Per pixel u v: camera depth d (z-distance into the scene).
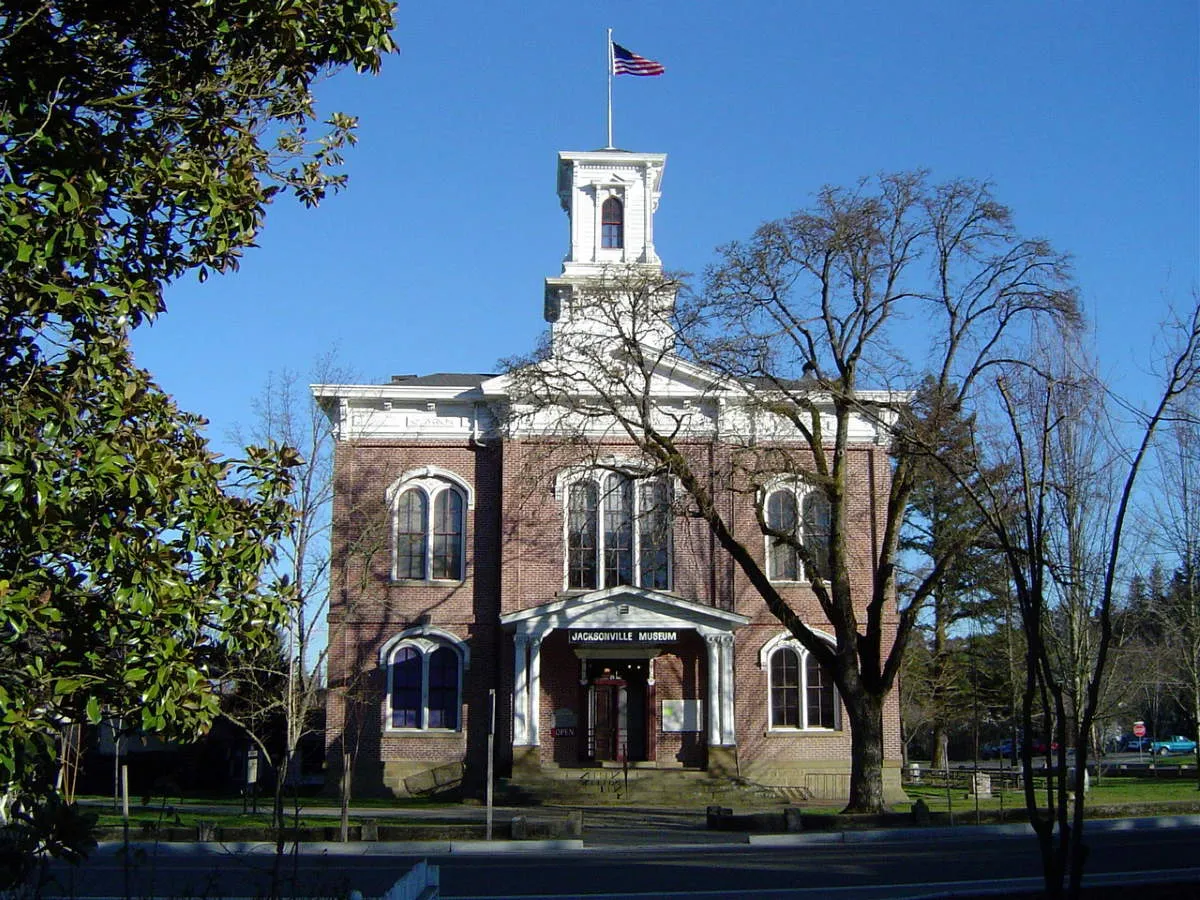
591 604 39.59
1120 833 27.31
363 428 42.38
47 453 9.98
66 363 11.12
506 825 28.80
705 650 41.09
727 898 18.50
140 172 11.50
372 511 41.50
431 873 13.66
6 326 10.91
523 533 41.50
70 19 11.41
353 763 40.34
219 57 12.27
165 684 10.20
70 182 10.50
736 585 41.78
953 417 30.53
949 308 31.53
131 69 12.02
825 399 40.19
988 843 26.42
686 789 38.72
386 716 40.62
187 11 11.59
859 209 31.31
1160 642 57.72
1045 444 14.30
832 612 32.62
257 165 12.99
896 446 32.16
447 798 39.50
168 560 10.59
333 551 41.22
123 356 11.73
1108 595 12.33
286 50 12.12
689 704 40.81
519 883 20.48
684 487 35.62
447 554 42.09
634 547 41.59
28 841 8.48
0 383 10.80
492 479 42.44
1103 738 57.75
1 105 11.06
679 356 36.25
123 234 11.97
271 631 14.56
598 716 41.06
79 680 9.84
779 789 39.19
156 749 46.06
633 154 49.84
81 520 10.05
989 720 57.69
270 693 30.62
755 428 34.78
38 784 9.25
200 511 11.06
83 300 10.63
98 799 37.59
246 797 36.56
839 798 40.09
